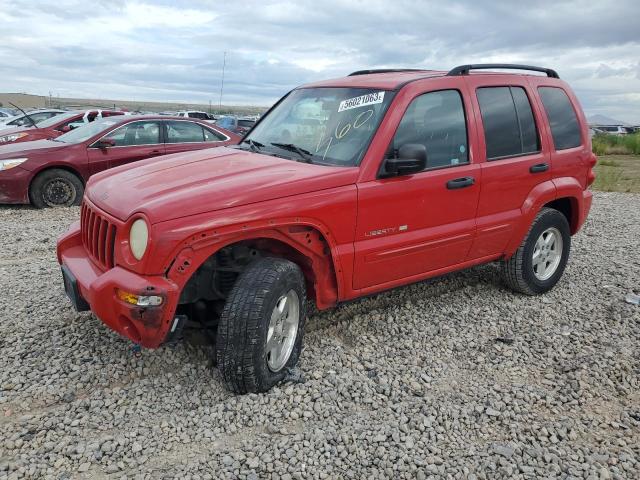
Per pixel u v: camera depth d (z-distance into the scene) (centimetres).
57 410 342
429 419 349
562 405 376
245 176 376
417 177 430
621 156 2636
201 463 301
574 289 589
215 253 377
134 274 331
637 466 315
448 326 488
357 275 412
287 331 387
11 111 3216
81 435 321
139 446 312
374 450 319
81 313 473
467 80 481
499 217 498
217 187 353
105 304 339
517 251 538
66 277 390
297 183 372
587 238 834
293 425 341
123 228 339
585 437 343
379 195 406
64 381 373
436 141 450
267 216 352
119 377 383
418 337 465
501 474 305
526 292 557
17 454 304
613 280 619
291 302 383
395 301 537
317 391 373
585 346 460
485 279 604
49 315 469
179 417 341
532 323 502
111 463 299
